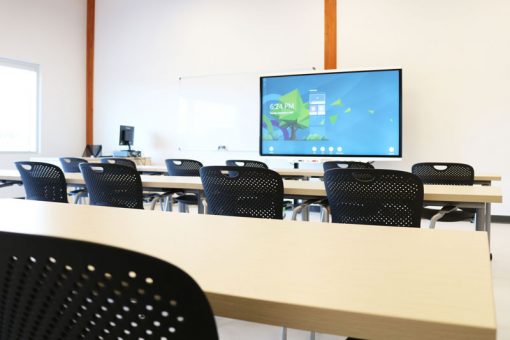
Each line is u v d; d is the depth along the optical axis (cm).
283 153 592
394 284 57
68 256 42
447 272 62
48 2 661
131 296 42
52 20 669
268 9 616
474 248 77
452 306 48
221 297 53
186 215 115
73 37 706
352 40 573
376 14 562
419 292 53
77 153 717
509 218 510
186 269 64
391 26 555
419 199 176
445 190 193
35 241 43
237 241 83
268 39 617
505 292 251
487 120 518
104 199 250
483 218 205
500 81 512
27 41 631
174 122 679
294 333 196
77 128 717
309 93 575
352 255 72
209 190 215
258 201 207
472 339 43
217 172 208
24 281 45
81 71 722
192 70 665
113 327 44
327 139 569
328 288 55
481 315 46
